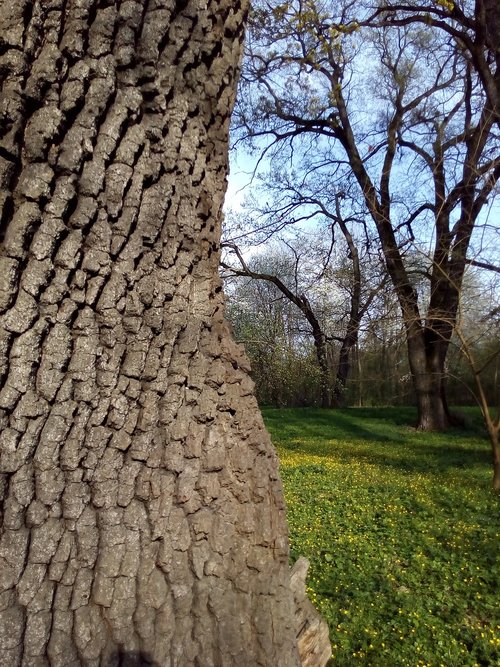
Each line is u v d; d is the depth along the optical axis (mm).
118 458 1786
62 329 1693
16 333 1628
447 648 4246
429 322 12859
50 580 1653
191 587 1896
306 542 6223
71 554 1690
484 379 21875
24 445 1632
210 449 2008
